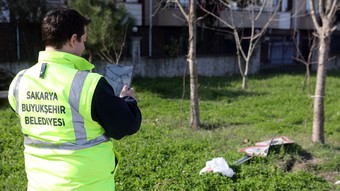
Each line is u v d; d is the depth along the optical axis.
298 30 23.50
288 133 8.34
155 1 18.75
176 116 9.84
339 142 7.80
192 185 5.07
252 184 5.11
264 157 6.23
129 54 15.49
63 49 2.48
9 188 4.98
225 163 5.62
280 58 23.91
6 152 6.31
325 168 6.17
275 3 21.12
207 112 10.31
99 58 14.05
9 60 13.20
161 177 5.35
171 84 14.35
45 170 2.48
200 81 15.44
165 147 6.73
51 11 2.49
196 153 6.61
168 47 18.38
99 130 2.47
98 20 12.49
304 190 5.14
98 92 2.37
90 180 2.48
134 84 13.91
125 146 6.74
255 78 16.89
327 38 6.96
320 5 7.00
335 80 16.62
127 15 13.60
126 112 2.42
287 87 14.73
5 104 10.19
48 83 2.44
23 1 13.45
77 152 2.44
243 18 18.16
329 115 10.24
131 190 4.96
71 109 2.39
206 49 19.48
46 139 2.47
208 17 18.19
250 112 10.52
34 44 13.95
